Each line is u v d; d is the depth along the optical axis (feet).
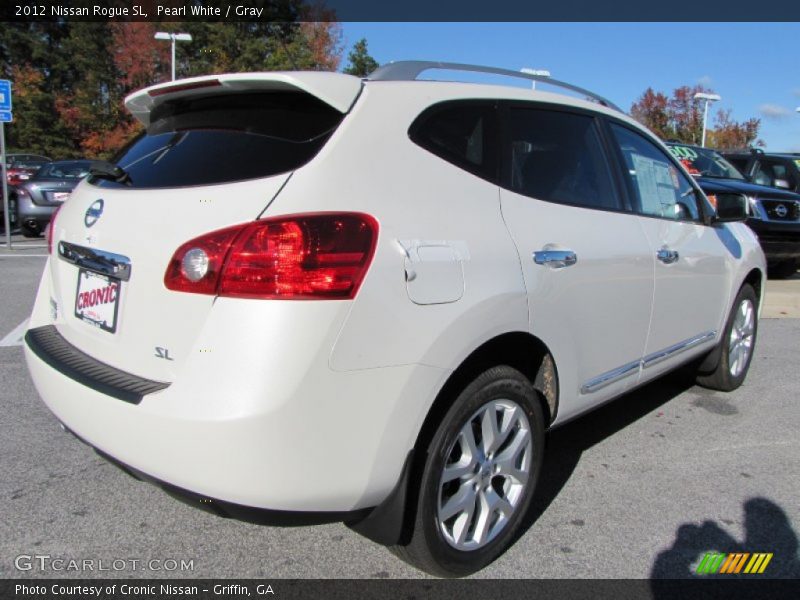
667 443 13.07
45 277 9.97
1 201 43.88
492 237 8.15
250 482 6.39
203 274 6.63
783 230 29.86
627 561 8.98
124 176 8.46
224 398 6.30
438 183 7.82
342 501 6.87
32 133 125.90
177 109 9.14
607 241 10.12
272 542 9.14
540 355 9.23
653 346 11.81
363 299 6.66
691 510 10.41
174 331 6.85
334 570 8.57
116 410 6.88
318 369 6.41
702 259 13.12
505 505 8.65
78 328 8.42
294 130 7.43
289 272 6.39
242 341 6.34
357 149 7.20
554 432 13.53
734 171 34.96
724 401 15.67
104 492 10.24
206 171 7.48
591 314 9.78
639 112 134.31
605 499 10.69
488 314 7.79
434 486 7.63
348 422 6.65
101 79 123.13
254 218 6.58
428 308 7.18
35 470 10.85
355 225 6.76
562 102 10.41
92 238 8.11
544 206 9.23
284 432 6.32
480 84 9.21
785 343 21.70
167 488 6.85
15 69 131.34
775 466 12.11
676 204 12.76
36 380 8.40
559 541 9.42
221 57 107.34
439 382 7.30
